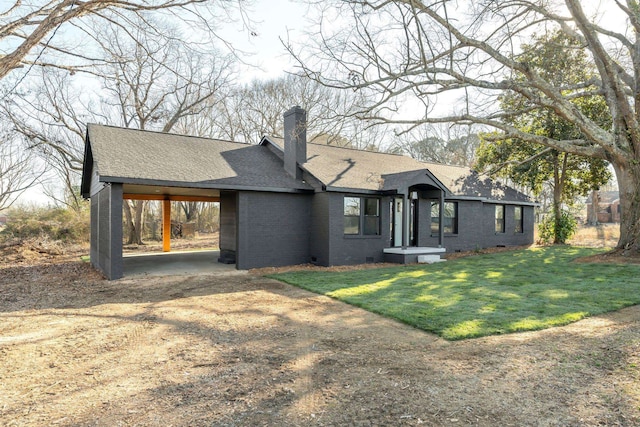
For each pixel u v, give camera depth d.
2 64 5.81
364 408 3.28
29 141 22.08
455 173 19.30
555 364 4.14
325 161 14.60
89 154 13.73
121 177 9.95
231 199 13.70
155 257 16.23
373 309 6.65
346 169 14.38
